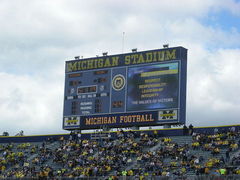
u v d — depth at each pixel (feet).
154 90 230.27
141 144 239.91
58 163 247.29
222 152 215.51
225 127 227.81
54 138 271.08
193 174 204.44
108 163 230.68
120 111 236.63
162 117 226.99
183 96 226.17
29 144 274.36
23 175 240.94
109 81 240.94
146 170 215.92
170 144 229.86
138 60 235.40
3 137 285.43
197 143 223.92
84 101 245.65
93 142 253.24
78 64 249.55
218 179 173.68
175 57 227.40
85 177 206.08
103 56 244.01
